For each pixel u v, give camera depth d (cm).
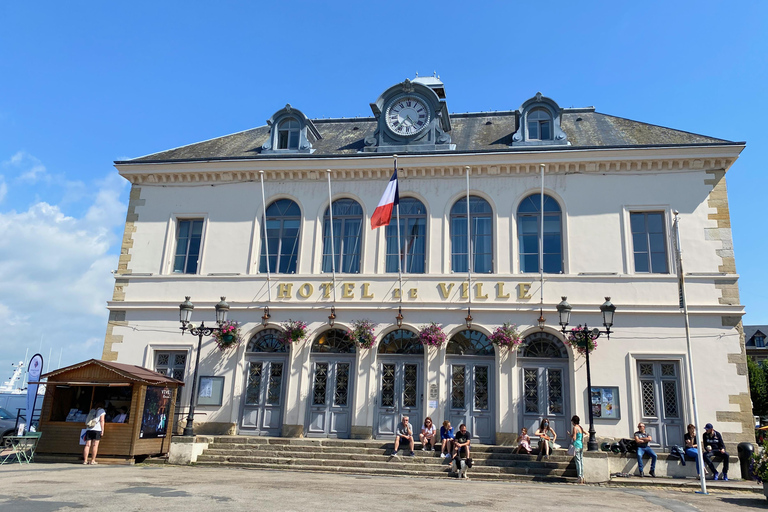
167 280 1717
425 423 1450
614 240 1586
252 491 906
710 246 1547
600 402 1479
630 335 1512
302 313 1641
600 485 1238
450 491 1017
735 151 1562
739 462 1358
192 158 1783
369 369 1576
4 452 1487
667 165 1609
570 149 1625
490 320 1565
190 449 1359
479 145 1791
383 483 1103
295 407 1578
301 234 1716
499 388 1514
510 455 1374
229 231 1744
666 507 934
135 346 1675
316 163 1725
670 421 1460
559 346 1545
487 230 1659
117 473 1116
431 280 1617
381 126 1797
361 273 1648
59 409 1391
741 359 1461
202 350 1652
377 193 1719
